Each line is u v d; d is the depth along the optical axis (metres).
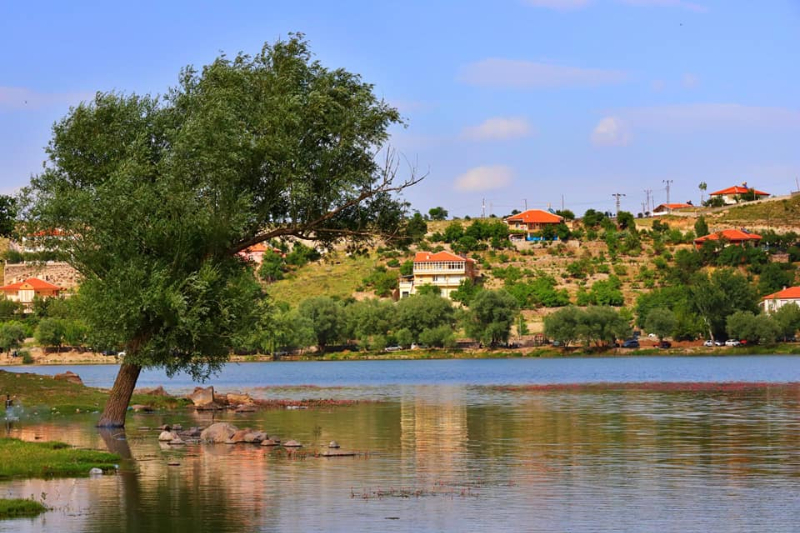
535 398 72.12
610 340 182.25
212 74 44.47
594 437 42.09
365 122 45.19
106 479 30.27
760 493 27.45
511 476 30.78
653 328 183.38
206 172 42.03
